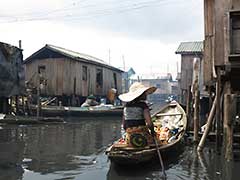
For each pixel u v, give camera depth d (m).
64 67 24.95
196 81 10.48
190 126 12.23
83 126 17.02
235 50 7.32
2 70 17.59
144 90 6.82
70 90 24.66
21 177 6.09
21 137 11.81
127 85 52.75
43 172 6.51
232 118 7.09
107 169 6.75
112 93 29.16
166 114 11.39
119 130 15.16
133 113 6.78
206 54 11.17
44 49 24.88
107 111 23.41
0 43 17.59
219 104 8.54
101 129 15.56
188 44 27.66
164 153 7.12
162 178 6.04
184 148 9.42
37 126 16.06
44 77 25.33
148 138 6.85
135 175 6.22
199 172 6.57
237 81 8.72
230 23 7.30
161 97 57.78
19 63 19.39
